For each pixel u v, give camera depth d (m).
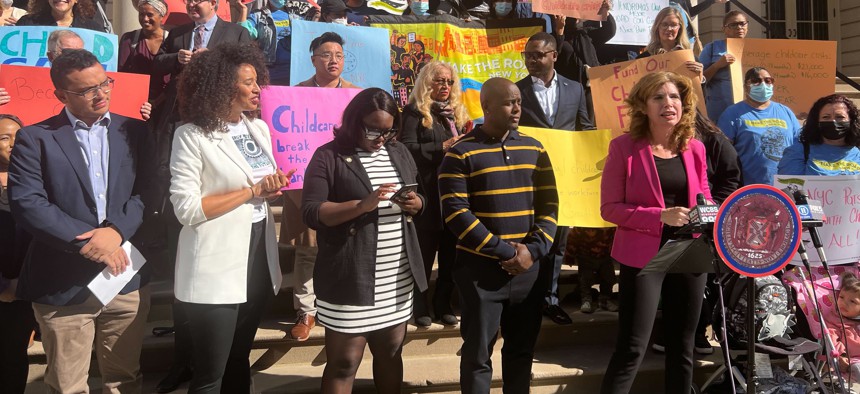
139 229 3.01
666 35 5.06
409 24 5.25
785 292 3.63
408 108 4.11
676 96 3.15
